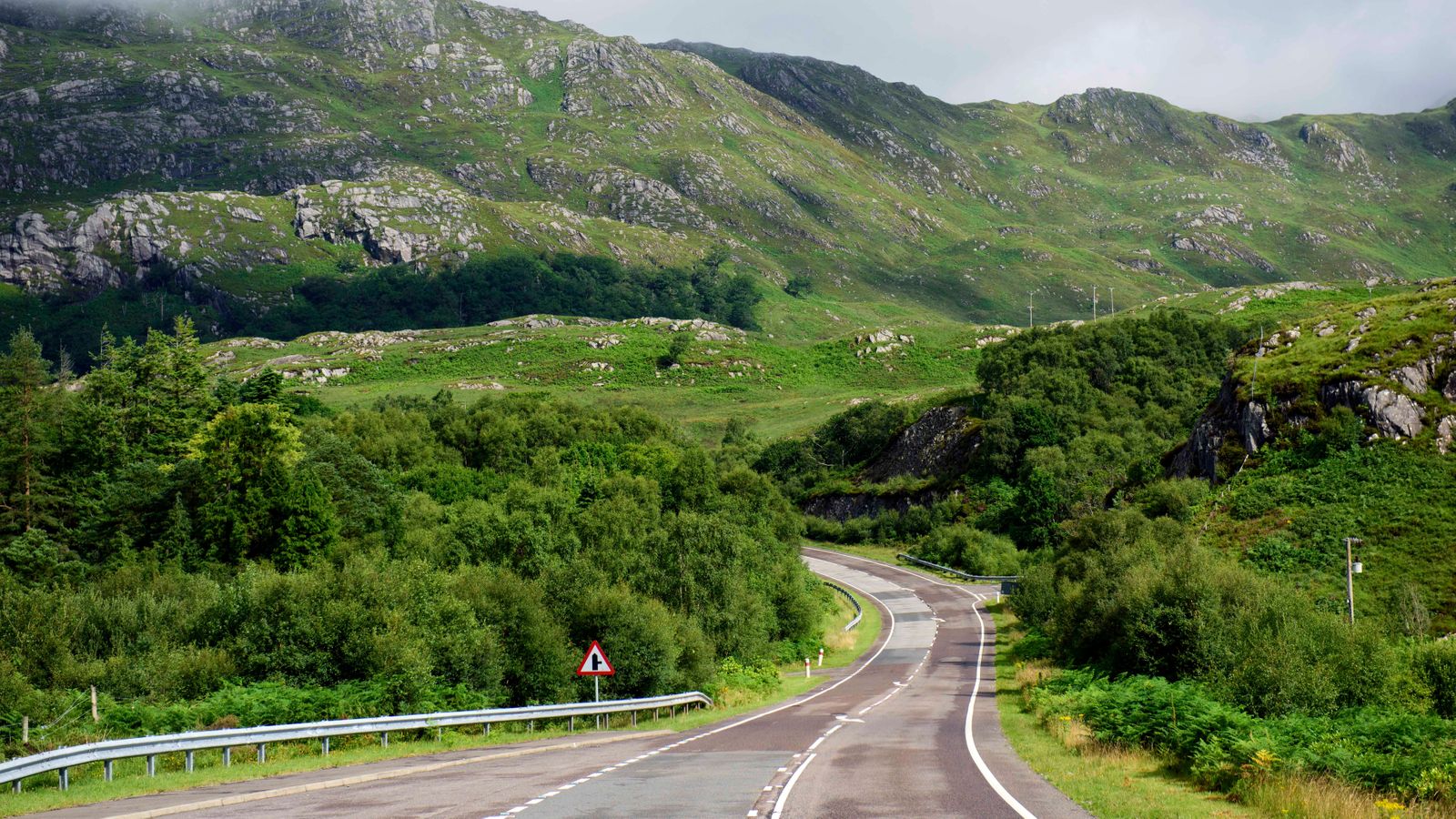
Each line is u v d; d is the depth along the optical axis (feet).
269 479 219.00
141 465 236.02
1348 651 104.22
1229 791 61.16
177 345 313.32
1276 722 78.02
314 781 64.90
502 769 71.77
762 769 67.72
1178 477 279.90
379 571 134.21
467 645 126.93
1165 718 81.71
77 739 82.53
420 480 322.75
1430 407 229.04
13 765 57.11
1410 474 216.54
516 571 213.66
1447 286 273.75
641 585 196.24
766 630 209.05
